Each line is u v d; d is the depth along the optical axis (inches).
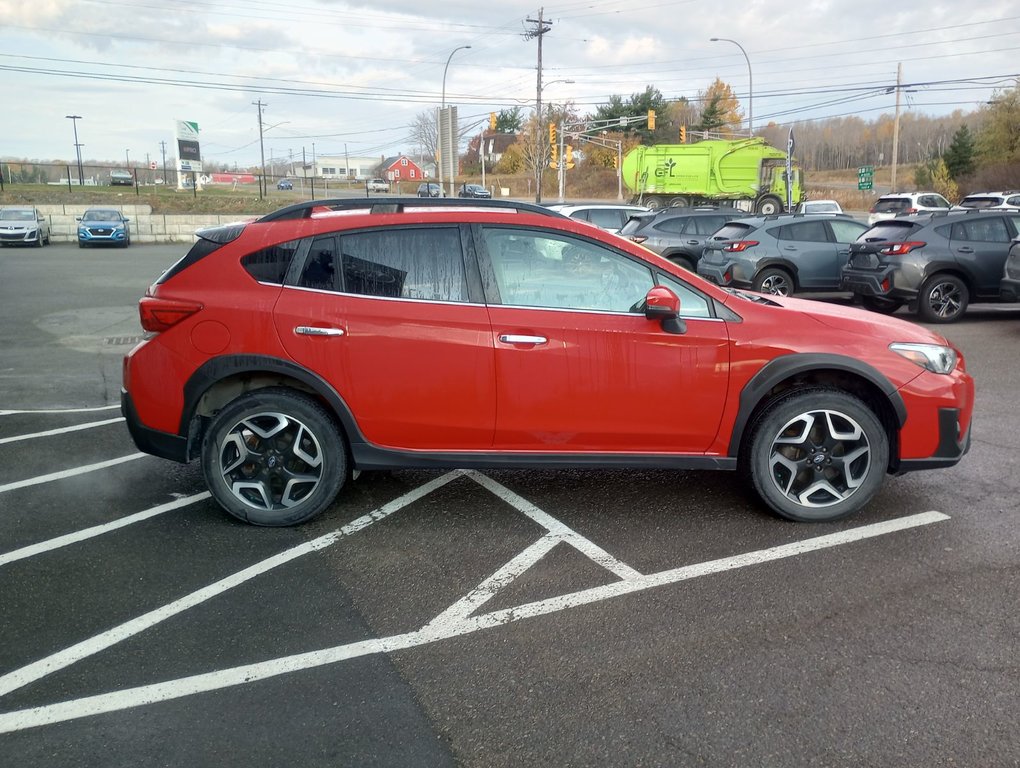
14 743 103.7
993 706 109.8
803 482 174.1
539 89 1941.4
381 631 131.9
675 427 167.9
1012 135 2078.0
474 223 166.1
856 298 541.0
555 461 168.7
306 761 100.4
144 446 171.3
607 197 2832.2
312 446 169.6
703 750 102.0
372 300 163.8
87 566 155.3
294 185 2802.7
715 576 149.9
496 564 156.4
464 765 100.0
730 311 168.2
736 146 1445.6
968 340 404.8
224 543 165.8
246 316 163.2
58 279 746.8
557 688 115.7
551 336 162.9
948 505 184.1
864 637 127.8
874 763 99.2
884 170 3518.7
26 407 285.0
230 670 120.5
